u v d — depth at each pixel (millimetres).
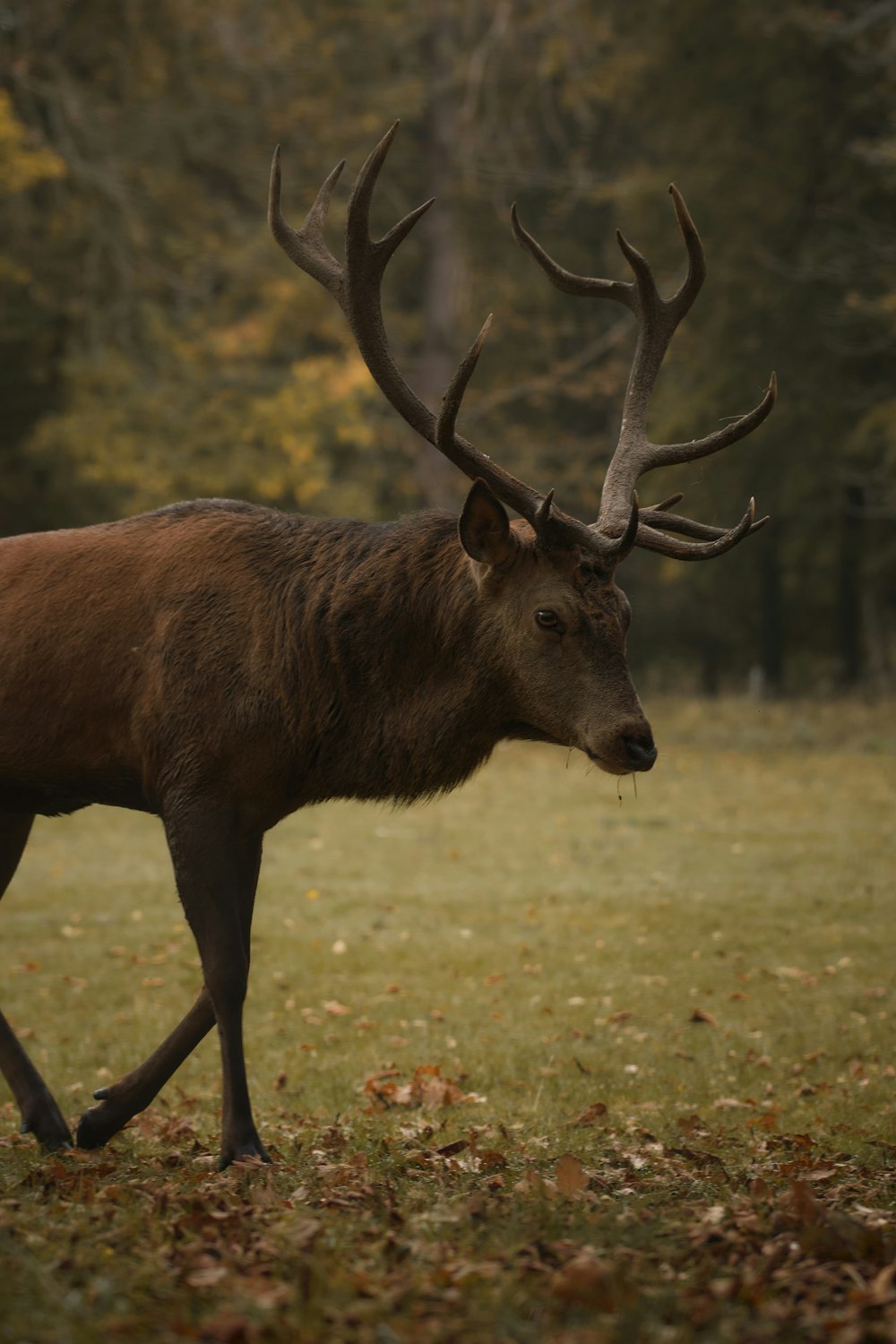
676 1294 4352
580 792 25141
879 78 34531
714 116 36781
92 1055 10828
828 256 34812
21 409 36000
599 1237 5023
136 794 7520
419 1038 11156
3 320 34000
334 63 40219
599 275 47281
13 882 17859
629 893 16578
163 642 7219
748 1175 6621
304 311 38562
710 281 35969
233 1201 5941
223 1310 4133
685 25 36562
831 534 39531
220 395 35781
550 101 45500
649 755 6902
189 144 37000
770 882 17062
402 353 46094
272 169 7781
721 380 35906
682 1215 5457
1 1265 4547
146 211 36375
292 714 7223
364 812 23016
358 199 7320
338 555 7402
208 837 7125
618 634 7070
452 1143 7562
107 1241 4977
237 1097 6965
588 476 46438
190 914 7129
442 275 41531
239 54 37844
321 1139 7773
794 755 29109
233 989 7039
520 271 45188
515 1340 3957
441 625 7266
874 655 46156
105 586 7387
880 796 23438
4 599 7488
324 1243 4844
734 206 35625
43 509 36562
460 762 7430
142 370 35062
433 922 15336
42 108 35250
